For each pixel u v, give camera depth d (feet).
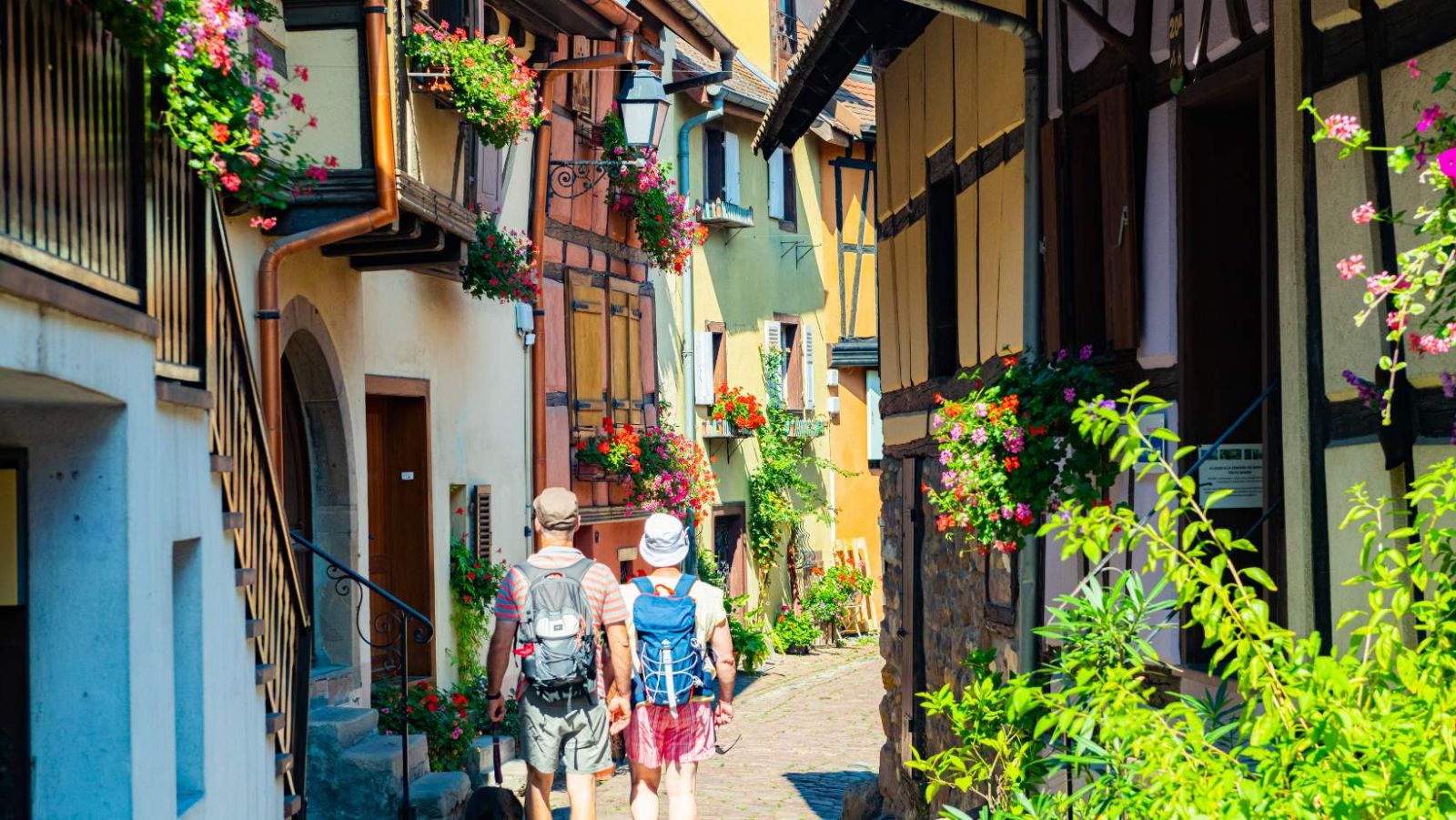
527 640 25.03
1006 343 33.06
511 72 38.78
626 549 65.72
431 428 44.09
